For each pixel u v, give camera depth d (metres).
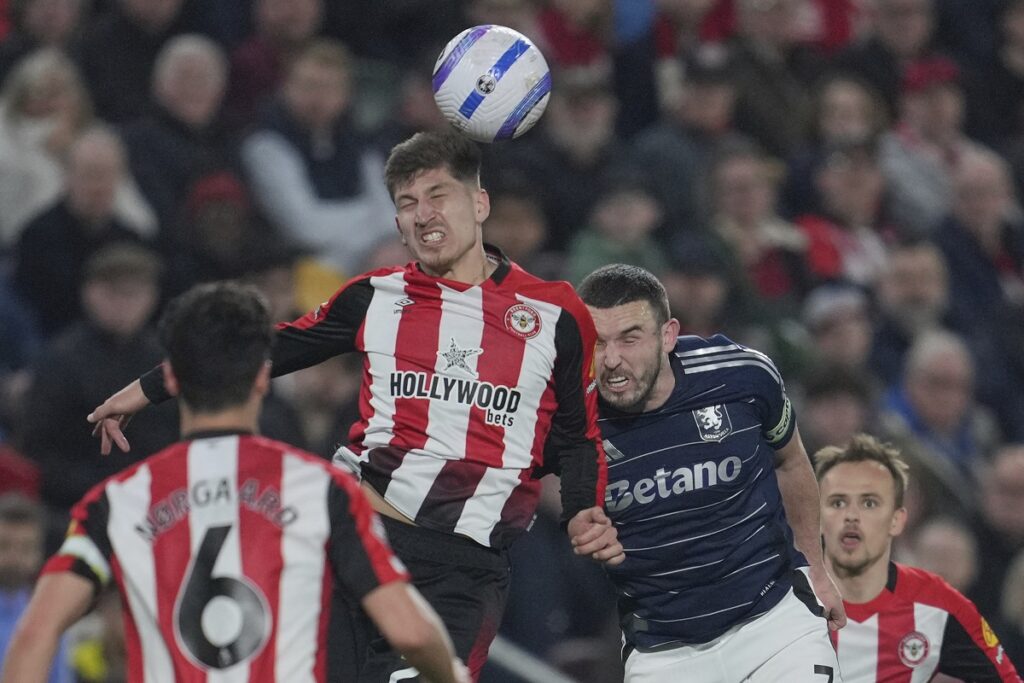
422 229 19.31
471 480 19.27
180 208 38.84
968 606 22.09
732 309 39.97
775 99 47.12
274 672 15.58
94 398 32.75
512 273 19.77
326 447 32.94
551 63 44.91
